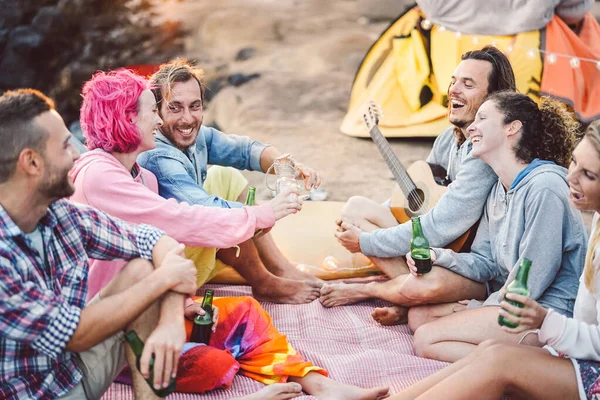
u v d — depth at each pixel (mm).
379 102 6266
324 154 6066
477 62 3498
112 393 2859
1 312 2119
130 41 7773
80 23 7559
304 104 7145
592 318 2566
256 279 3705
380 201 5242
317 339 3418
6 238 2164
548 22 5375
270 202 3248
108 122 2934
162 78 3434
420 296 3354
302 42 8586
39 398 2297
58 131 2213
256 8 9320
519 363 2406
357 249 3713
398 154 5918
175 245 2533
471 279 3365
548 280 3004
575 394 2404
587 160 2430
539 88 5352
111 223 2539
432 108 6043
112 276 2832
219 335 3016
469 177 3342
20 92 2225
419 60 6043
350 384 3012
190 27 8508
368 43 8516
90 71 7289
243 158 3971
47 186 2213
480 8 5539
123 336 2436
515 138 3102
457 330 3096
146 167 3410
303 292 3768
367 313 3674
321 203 4840
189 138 3516
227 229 3125
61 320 2191
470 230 3453
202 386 2797
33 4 7426
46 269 2311
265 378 2906
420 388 2525
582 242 3045
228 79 7641
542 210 2979
